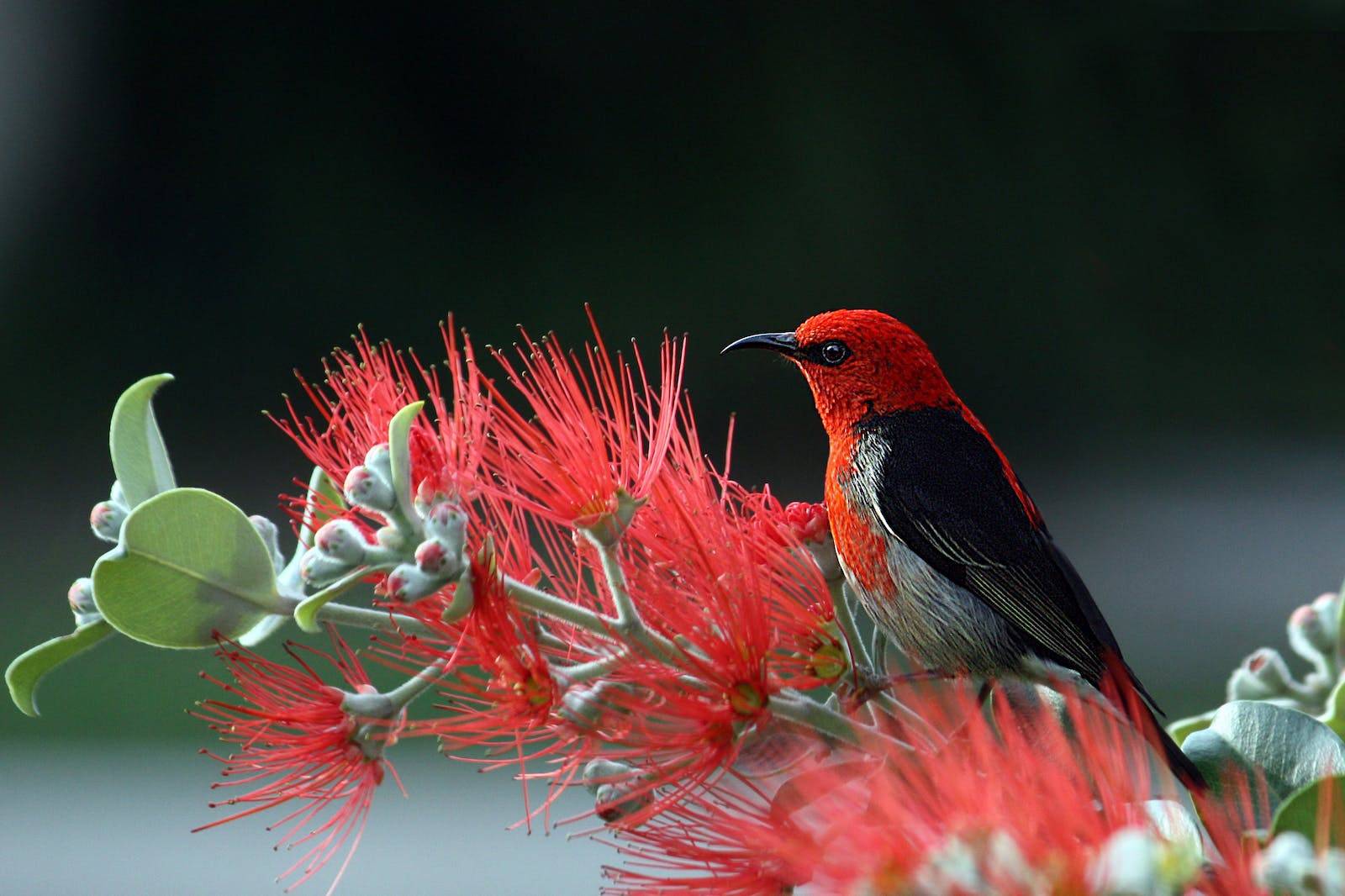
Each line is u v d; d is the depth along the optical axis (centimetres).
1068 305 2159
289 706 320
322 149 2409
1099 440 2023
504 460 325
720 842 295
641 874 297
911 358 477
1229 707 324
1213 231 2131
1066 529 1728
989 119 2261
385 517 311
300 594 325
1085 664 454
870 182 2286
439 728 318
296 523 340
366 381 337
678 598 322
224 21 2427
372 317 2339
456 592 306
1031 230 2197
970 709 275
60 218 2372
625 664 317
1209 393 2064
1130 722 321
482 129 2412
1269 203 2120
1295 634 398
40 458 2047
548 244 2367
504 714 314
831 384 480
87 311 2314
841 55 2331
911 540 463
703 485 341
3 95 2372
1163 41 2172
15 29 2384
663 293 2312
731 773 304
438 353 2314
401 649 333
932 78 2292
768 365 2203
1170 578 1534
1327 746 314
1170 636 1357
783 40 2361
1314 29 2119
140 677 1321
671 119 2386
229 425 2219
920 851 228
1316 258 2088
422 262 2367
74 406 2198
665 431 329
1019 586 457
